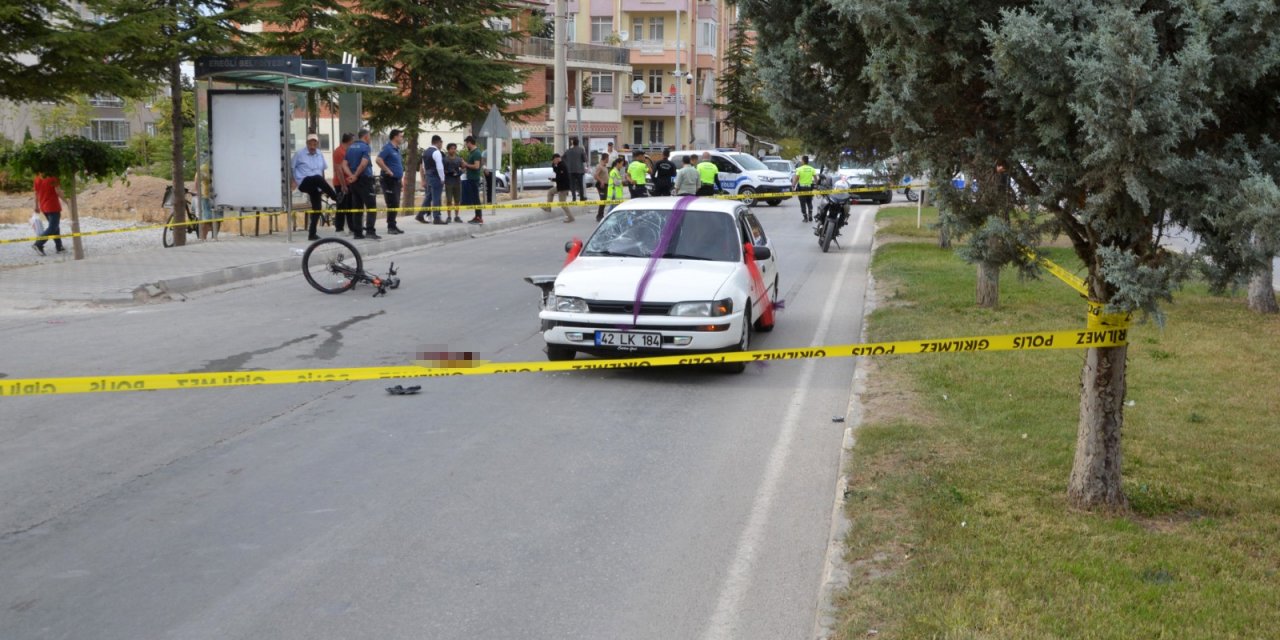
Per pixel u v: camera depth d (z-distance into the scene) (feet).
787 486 22.85
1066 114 15.69
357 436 26.27
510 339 38.68
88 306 44.11
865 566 17.43
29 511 20.89
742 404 29.99
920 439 24.49
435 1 100.63
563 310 33.19
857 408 27.81
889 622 15.26
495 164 97.81
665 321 32.30
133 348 35.99
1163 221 17.16
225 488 22.35
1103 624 14.98
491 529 20.18
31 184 108.68
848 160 20.13
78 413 27.99
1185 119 14.65
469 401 29.96
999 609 15.48
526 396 30.66
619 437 26.50
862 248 74.08
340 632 15.99
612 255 36.35
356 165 66.74
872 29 16.72
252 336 38.45
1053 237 18.60
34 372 32.17
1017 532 18.60
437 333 39.55
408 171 102.73
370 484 22.71
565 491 22.38
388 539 19.65
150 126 184.65
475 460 24.48
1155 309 16.46
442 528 20.21
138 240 73.92
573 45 215.10
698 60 239.71
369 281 48.62
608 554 19.03
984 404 27.58
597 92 232.94
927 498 20.35
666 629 16.15
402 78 104.17
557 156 93.50
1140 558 17.47
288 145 66.28
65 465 23.72
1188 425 26.07
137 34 55.06
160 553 18.92
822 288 53.93
